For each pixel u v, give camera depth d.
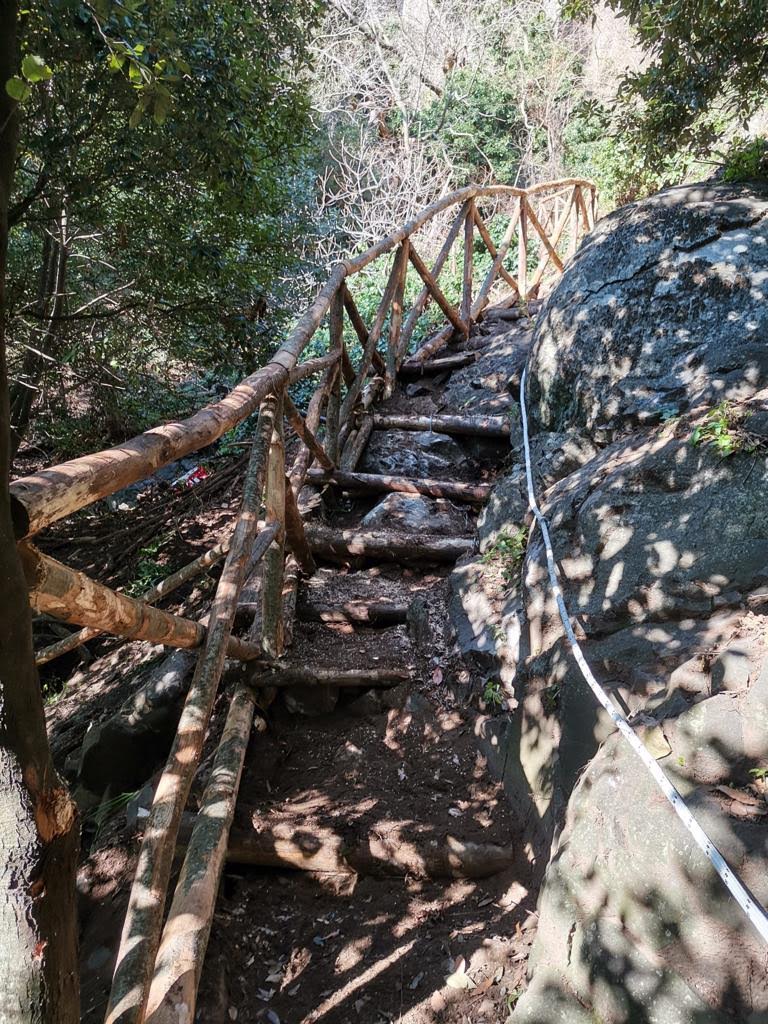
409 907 2.38
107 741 3.29
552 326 3.94
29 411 6.86
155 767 3.30
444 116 13.97
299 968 2.24
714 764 1.83
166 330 6.71
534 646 2.78
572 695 2.46
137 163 4.88
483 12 14.06
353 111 14.40
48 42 3.67
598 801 1.95
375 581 3.92
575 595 2.74
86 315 6.05
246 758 2.87
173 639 2.14
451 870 2.44
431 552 3.93
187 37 4.23
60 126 4.61
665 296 3.55
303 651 3.35
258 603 3.39
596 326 3.70
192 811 2.62
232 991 2.15
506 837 2.50
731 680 2.01
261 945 2.31
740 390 3.11
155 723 3.26
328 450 4.64
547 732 2.53
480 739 2.85
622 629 2.55
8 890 1.05
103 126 4.84
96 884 2.64
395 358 5.63
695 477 2.65
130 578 5.66
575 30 14.19
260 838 2.51
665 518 2.64
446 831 2.52
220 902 2.42
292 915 2.41
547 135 14.05
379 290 10.06
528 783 2.55
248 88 4.71
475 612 3.24
